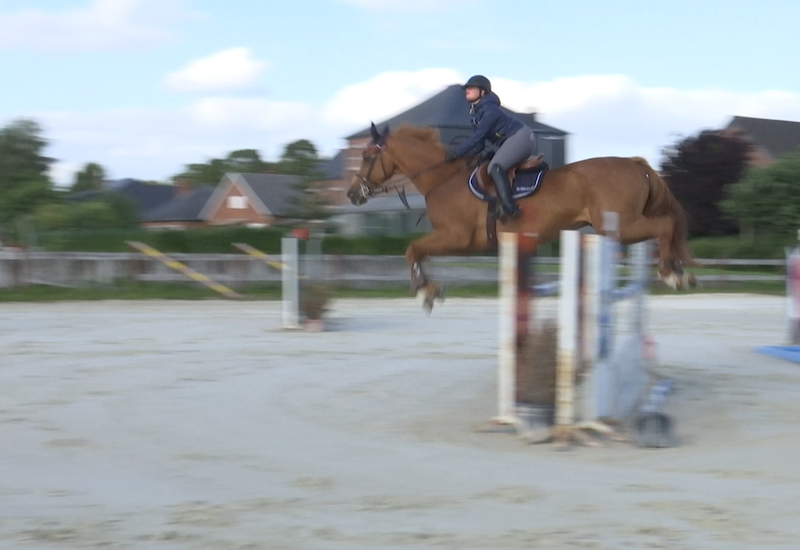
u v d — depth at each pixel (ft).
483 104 27.86
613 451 21.93
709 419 25.70
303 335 44.68
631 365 27.40
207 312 56.90
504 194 27.17
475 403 27.84
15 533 15.53
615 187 27.25
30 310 58.08
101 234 80.74
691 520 16.38
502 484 18.90
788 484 18.93
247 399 28.25
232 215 193.26
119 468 20.08
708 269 97.25
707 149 132.77
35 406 26.76
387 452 21.75
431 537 15.38
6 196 117.29
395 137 30.07
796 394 29.66
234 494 18.06
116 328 47.11
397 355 37.91
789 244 102.83
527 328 23.61
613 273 24.29
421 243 29.12
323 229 109.50
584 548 14.84
